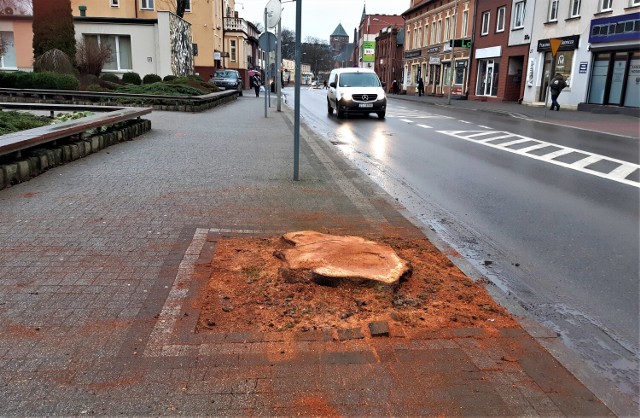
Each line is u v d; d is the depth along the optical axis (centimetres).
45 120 1038
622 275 460
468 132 1625
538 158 1110
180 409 247
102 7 4034
